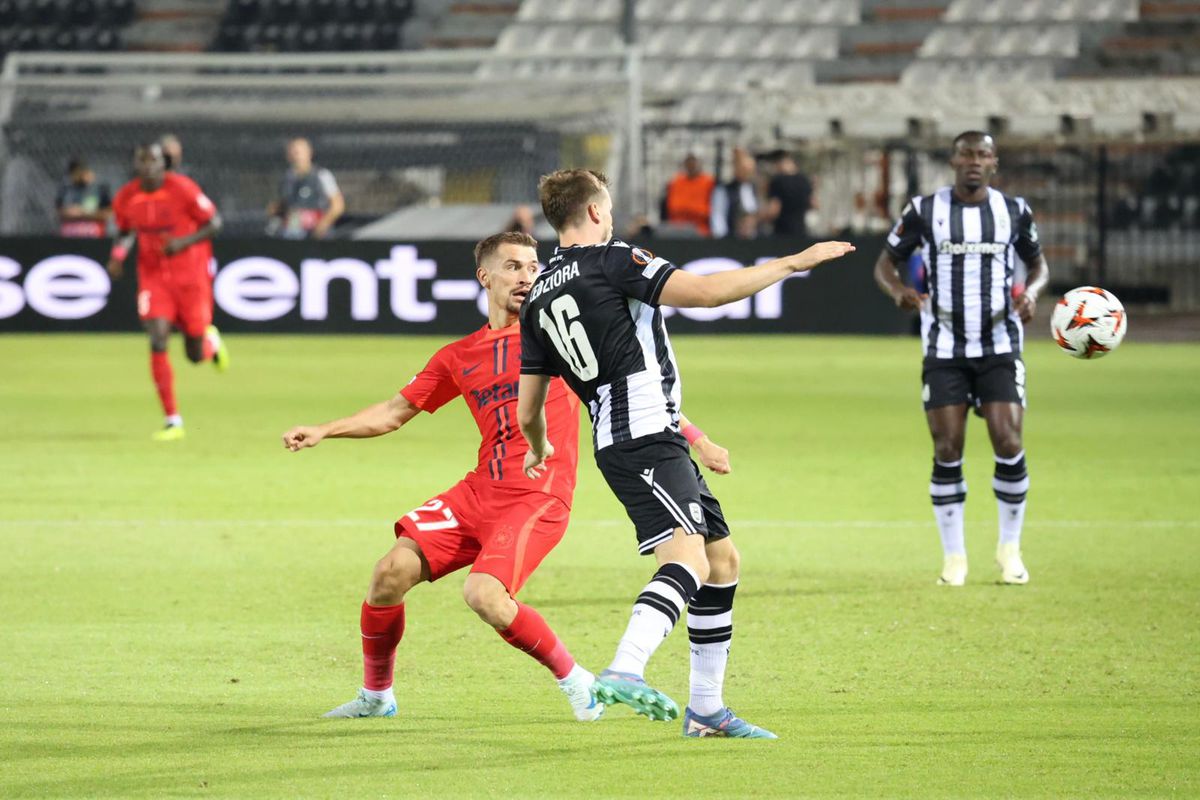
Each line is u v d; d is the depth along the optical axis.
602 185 16.95
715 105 107.62
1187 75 107.12
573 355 16.61
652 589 15.64
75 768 16.02
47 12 114.25
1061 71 110.69
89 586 26.77
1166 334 83.62
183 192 46.34
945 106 96.06
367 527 32.75
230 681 20.28
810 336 81.12
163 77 94.56
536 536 17.39
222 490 37.53
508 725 17.94
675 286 16.05
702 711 17.31
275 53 112.81
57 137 99.44
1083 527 32.69
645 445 16.47
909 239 28.05
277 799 14.88
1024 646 22.44
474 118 97.19
